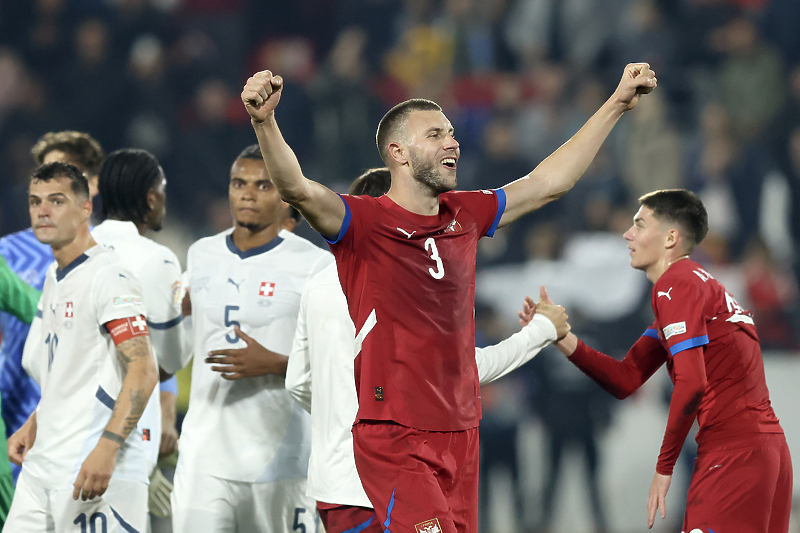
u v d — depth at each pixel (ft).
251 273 51.90
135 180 54.70
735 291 110.42
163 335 53.88
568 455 97.14
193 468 50.60
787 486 48.39
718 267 116.16
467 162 142.10
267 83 34.06
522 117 142.10
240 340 51.39
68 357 47.73
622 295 105.70
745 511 46.78
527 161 127.13
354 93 136.87
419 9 156.25
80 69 141.90
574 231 124.06
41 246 59.26
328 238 37.63
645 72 43.70
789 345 107.45
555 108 141.18
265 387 50.90
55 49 148.05
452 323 37.96
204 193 135.95
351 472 42.70
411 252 37.60
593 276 106.22
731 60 144.36
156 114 140.15
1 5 149.28
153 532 79.15
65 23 149.69
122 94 140.67
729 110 142.82
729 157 133.90
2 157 139.54
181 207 135.03
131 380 46.39
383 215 37.65
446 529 36.29
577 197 126.62
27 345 51.19
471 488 38.88
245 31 159.33
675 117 142.72
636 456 103.45
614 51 148.66
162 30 149.07
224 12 158.61
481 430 100.12
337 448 43.11
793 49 151.02
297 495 51.31
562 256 111.75
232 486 50.34
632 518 100.94
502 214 40.88
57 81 142.20
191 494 50.42
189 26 152.87
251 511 50.65
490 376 45.73
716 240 118.01
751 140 138.21
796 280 123.24
